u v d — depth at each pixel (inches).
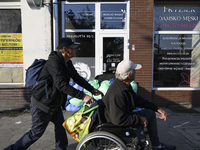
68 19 217.0
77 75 115.0
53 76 94.8
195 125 167.5
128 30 216.7
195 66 226.7
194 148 127.3
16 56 219.3
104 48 220.4
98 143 95.4
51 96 98.0
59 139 110.3
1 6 212.5
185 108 219.3
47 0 203.8
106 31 218.4
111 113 90.2
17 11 215.0
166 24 221.9
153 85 227.3
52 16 208.4
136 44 213.8
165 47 224.2
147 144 93.4
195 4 218.8
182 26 222.2
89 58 221.3
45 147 129.6
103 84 194.5
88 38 219.5
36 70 101.0
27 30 207.3
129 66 95.0
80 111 99.2
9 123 173.5
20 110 207.6
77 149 91.2
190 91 221.9
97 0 213.5
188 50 224.7
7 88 209.8
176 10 220.4
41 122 101.9
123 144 89.0
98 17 217.0
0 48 218.2
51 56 100.7
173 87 226.4
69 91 93.5
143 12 210.2
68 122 97.2
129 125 91.6
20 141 102.5
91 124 95.6
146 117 105.1
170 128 160.9
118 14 216.2
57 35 211.8
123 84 94.7
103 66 221.9
